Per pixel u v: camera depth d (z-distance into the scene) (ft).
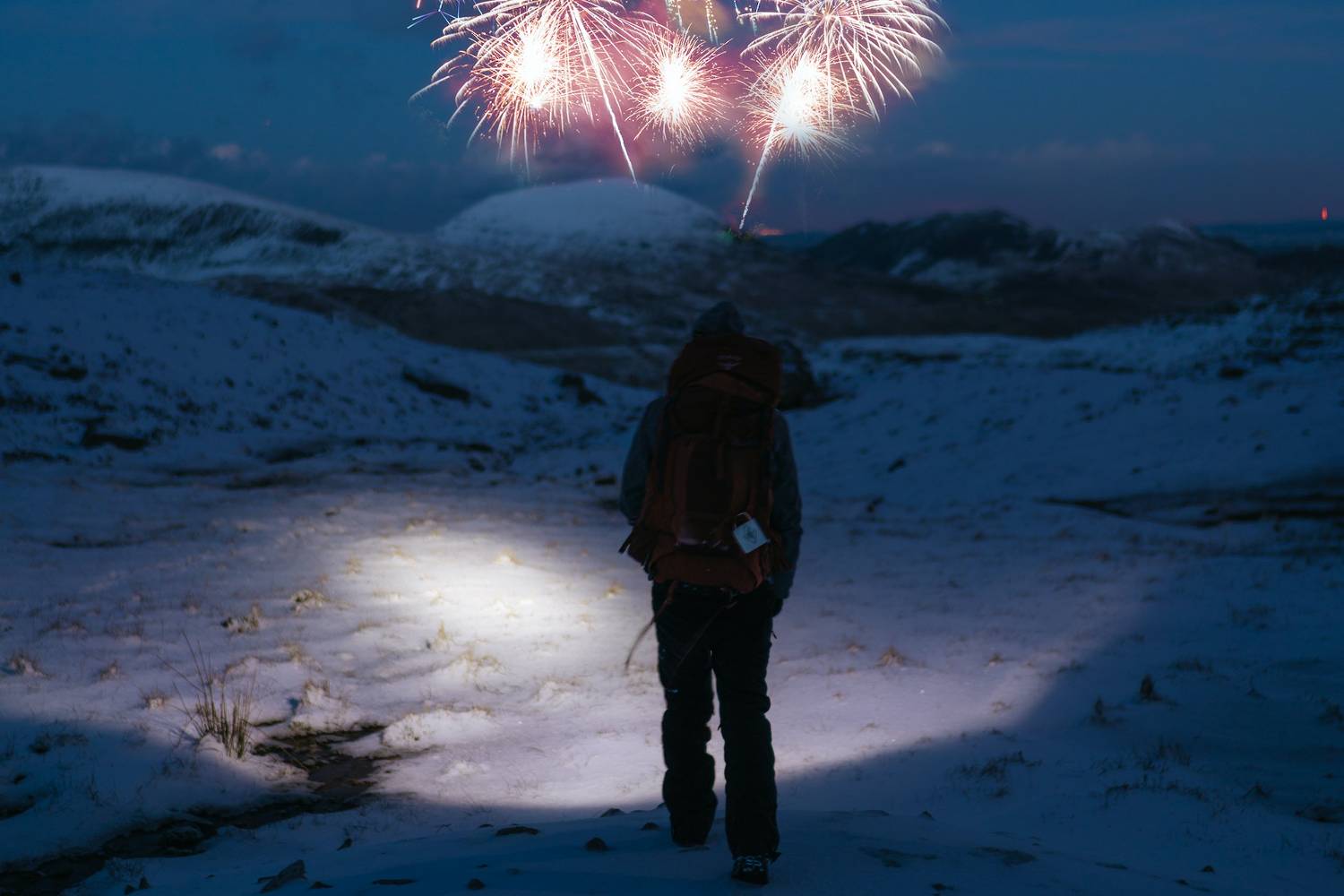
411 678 23.61
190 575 32.19
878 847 11.51
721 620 11.84
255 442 70.44
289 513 46.29
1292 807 16.58
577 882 9.93
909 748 19.85
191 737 18.34
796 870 10.52
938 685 24.30
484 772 18.45
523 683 23.95
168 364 78.95
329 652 24.93
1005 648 28.14
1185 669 24.88
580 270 565.94
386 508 50.42
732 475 11.69
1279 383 77.97
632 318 383.45
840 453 79.92
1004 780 17.60
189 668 22.58
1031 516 56.95
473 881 9.66
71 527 38.96
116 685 20.75
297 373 87.10
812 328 483.92
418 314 286.46
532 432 93.66
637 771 18.51
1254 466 60.13
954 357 162.81
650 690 23.54
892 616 32.76
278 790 17.08
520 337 278.67
